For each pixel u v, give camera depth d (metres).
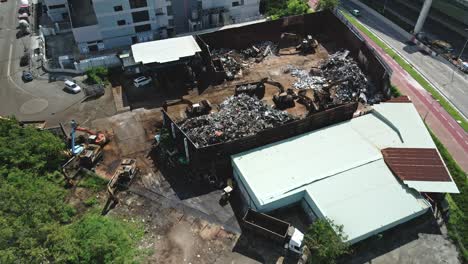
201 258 40.75
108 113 60.41
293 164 47.75
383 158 48.88
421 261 40.69
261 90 63.31
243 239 42.50
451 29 83.19
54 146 49.66
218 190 48.12
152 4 74.31
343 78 64.56
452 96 64.94
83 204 46.25
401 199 44.00
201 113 58.62
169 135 54.00
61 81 67.81
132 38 77.75
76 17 77.00
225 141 50.94
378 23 88.62
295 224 44.09
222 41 74.69
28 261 34.09
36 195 40.12
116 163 51.66
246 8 86.06
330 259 38.44
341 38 77.94
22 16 86.25
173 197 47.19
